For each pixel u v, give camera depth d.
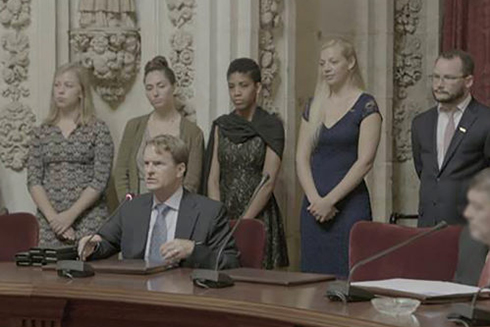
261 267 5.18
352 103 6.17
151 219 5.26
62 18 7.65
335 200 6.09
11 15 7.69
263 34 7.54
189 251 4.85
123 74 7.65
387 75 8.06
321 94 6.29
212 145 6.83
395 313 3.65
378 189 8.05
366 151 6.08
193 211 5.18
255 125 6.70
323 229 6.20
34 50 7.71
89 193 6.79
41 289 4.43
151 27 7.64
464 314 3.49
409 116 8.23
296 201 7.74
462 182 5.75
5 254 5.69
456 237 4.73
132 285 4.42
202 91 7.48
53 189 6.83
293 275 4.60
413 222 8.19
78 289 4.38
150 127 7.02
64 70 6.88
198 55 7.50
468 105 5.81
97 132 6.88
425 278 4.74
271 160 6.69
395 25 8.18
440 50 8.16
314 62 8.01
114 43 7.54
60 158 6.83
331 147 6.20
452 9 7.94
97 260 5.14
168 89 6.93
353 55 6.22
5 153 7.73
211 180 6.80
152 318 4.33
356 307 3.81
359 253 4.88
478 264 4.45
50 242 6.79
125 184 7.05
